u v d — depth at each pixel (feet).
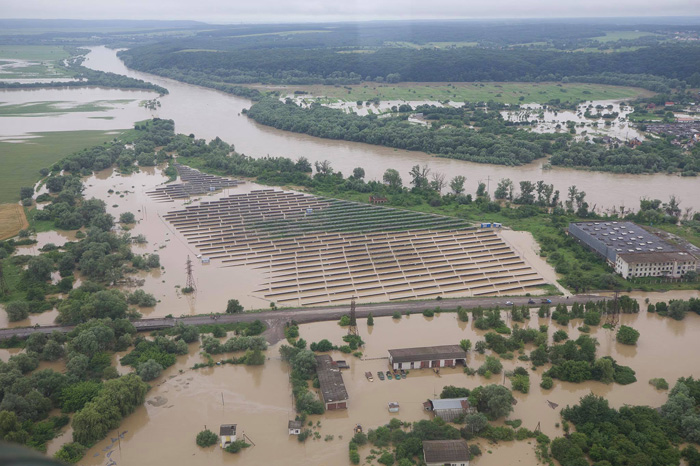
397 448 654.53
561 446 646.74
